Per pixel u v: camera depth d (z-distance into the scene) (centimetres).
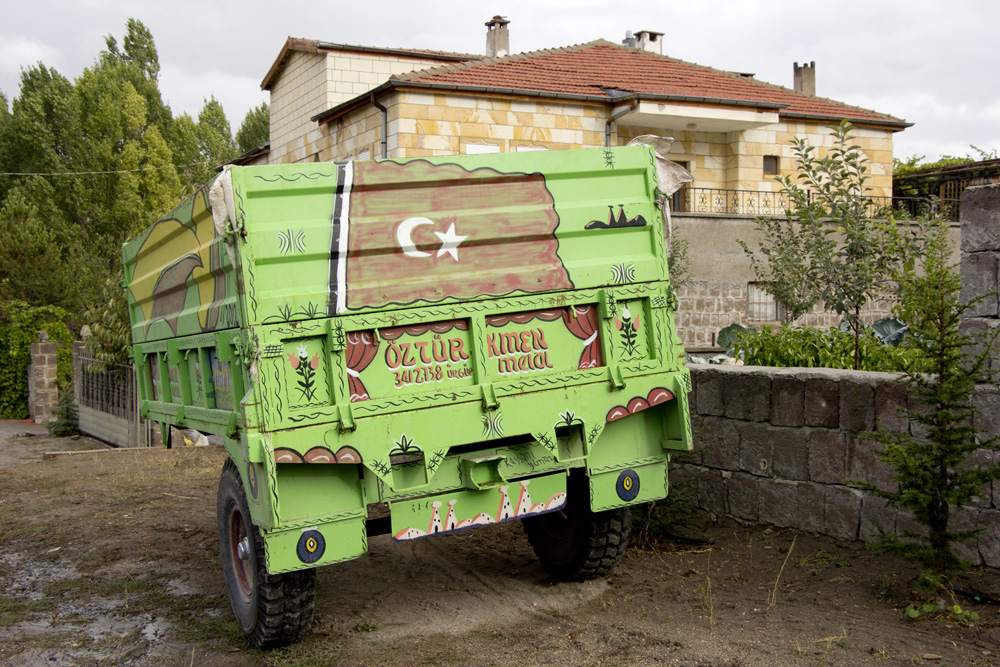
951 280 493
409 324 445
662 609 509
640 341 500
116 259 2444
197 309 509
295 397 421
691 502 681
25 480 1092
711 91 2145
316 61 2202
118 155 4250
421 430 443
